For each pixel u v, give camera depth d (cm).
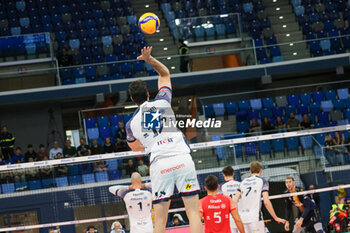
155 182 563
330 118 2417
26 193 1582
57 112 2739
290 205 1280
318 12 3209
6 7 3203
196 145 1334
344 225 1412
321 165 1814
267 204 1070
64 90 2566
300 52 2744
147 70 2641
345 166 1780
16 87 2533
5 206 1591
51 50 2580
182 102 2264
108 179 1555
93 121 2306
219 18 2722
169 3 3247
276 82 2912
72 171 1560
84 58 2852
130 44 2931
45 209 1576
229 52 2684
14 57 2539
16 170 1605
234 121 2295
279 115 2391
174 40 2833
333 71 2895
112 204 1523
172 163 559
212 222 955
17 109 2717
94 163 1569
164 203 558
